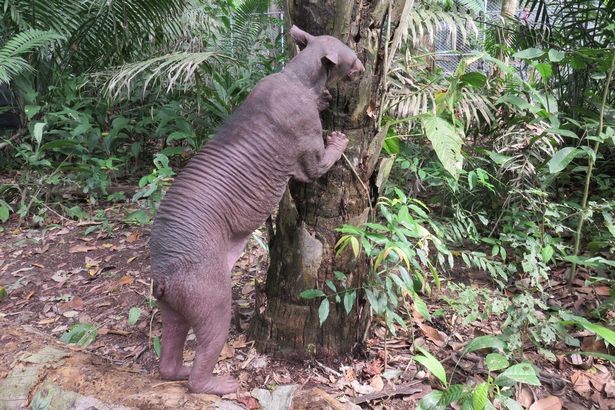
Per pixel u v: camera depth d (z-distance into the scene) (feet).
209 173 7.10
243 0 27.55
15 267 13.88
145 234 15.23
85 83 18.47
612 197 14.30
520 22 17.47
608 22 15.33
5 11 18.43
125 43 20.93
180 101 19.31
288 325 9.25
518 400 8.89
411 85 13.96
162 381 7.88
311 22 7.89
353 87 7.97
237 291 11.93
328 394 8.15
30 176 17.65
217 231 7.15
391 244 8.04
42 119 18.29
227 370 9.25
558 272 12.82
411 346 10.11
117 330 11.02
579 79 15.53
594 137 10.82
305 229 8.66
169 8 20.83
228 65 17.71
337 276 8.71
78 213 16.31
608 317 10.82
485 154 13.56
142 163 20.75
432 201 14.25
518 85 13.82
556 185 15.44
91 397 7.32
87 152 18.11
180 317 7.63
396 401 8.82
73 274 13.48
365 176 8.63
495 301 9.48
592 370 9.76
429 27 14.79
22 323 11.48
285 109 7.13
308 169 7.63
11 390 7.55
